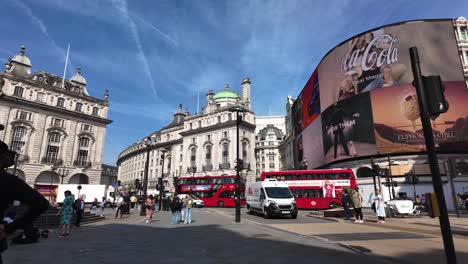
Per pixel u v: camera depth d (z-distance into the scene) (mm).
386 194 33250
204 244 9219
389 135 33938
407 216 19797
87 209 39938
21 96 51281
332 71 41812
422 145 32312
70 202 11992
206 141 69375
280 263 6562
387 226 13672
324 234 11062
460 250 7562
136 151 100062
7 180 2285
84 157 57531
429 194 4086
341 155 38125
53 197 51469
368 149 35125
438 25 34875
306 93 52344
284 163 85250
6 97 48719
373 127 35094
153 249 8445
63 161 54219
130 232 12617
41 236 11117
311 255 7375
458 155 31875
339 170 29656
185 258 7199
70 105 57375
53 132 53844
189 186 38281
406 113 33531
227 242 9539
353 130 36844
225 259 7039
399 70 34594
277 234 11328
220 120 69500
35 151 51000
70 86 60406
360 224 14758
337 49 41375
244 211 28531
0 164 2324
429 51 34156
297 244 9000
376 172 25297
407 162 33062
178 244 9281
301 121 55906
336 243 8930
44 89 54188
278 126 102062
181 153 79688
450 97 32812
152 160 89688
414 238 9797
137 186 31531
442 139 32156
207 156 68688
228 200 35906
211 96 78500
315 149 46969
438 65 33656
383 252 7469
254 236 10844
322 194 29016
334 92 40812
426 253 7254
